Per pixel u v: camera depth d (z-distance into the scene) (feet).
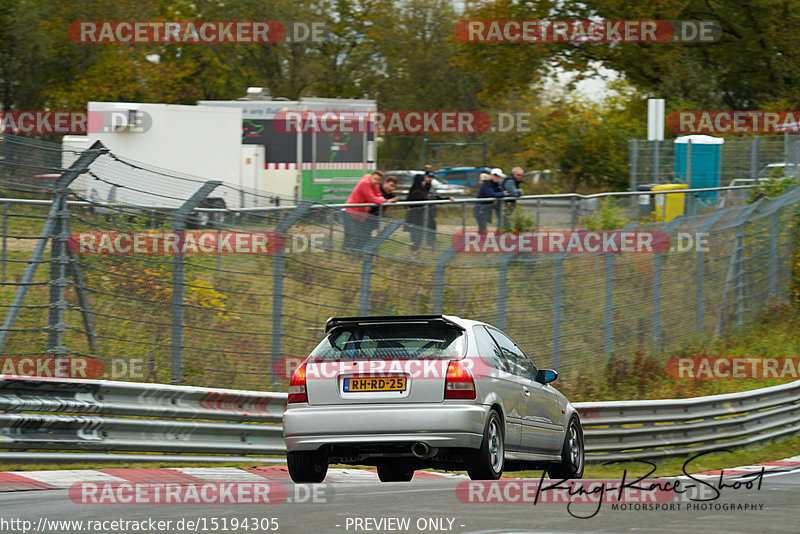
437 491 108.78
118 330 152.15
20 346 142.10
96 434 129.70
